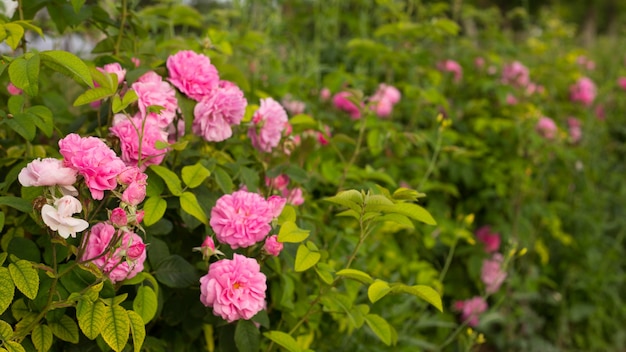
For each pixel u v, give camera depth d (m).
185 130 1.84
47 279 1.53
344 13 4.23
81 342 1.67
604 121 4.79
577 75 4.20
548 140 3.70
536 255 4.03
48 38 2.61
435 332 3.49
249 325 1.74
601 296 4.08
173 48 2.38
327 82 3.12
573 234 4.16
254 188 1.95
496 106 3.96
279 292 1.93
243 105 1.83
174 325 1.89
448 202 3.87
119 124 1.65
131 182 1.43
